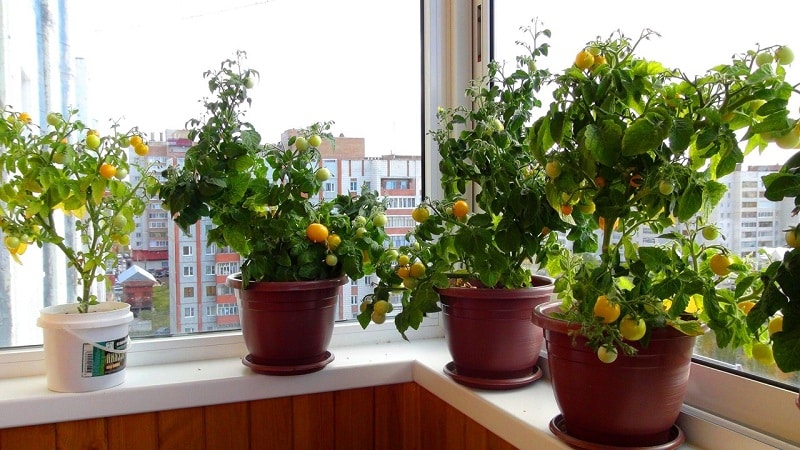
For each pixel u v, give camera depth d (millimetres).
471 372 1291
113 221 1307
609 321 866
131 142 1329
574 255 1217
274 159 1350
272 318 1351
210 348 1542
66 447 1262
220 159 1333
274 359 1391
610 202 931
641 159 900
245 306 1377
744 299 852
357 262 1366
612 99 901
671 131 805
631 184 916
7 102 1394
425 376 1447
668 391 922
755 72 803
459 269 1469
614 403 920
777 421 938
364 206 1458
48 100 1434
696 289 864
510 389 1271
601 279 915
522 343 1255
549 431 1048
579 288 950
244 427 1393
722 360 1061
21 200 1250
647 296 886
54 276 1451
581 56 922
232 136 1364
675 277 883
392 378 1504
